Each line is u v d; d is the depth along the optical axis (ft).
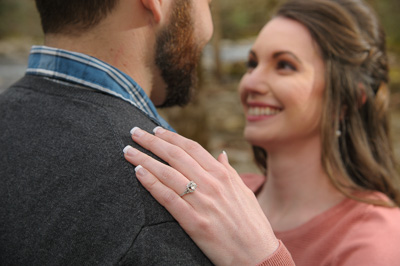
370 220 4.81
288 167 5.59
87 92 3.06
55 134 2.92
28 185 2.82
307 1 5.48
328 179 5.45
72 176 2.76
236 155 19.12
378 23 5.82
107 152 2.81
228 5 44.75
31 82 3.24
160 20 3.28
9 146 3.00
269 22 5.72
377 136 5.80
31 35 41.75
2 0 41.22
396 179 5.89
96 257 2.58
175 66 3.50
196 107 12.07
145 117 3.24
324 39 5.27
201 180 3.05
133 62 3.30
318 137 5.49
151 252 2.61
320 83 5.34
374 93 5.79
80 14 3.14
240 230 2.99
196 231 2.88
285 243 5.16
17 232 2.74
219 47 37.50
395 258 4.32
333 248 4.76
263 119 5.51
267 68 5.46
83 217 2.65
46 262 2.63
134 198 2.71
